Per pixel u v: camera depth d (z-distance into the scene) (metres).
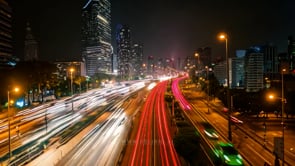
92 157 57.19
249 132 72.62
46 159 56.84
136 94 175.62
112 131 80.62
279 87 109.06
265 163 45.97
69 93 178.50
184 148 46.69
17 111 118.06
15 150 64.06
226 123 84.88
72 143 68.88
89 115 107.50
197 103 130.38
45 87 157.75
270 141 63.84
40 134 78.44
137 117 100.75
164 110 114.56
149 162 52.69
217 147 57.16
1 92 127.31
